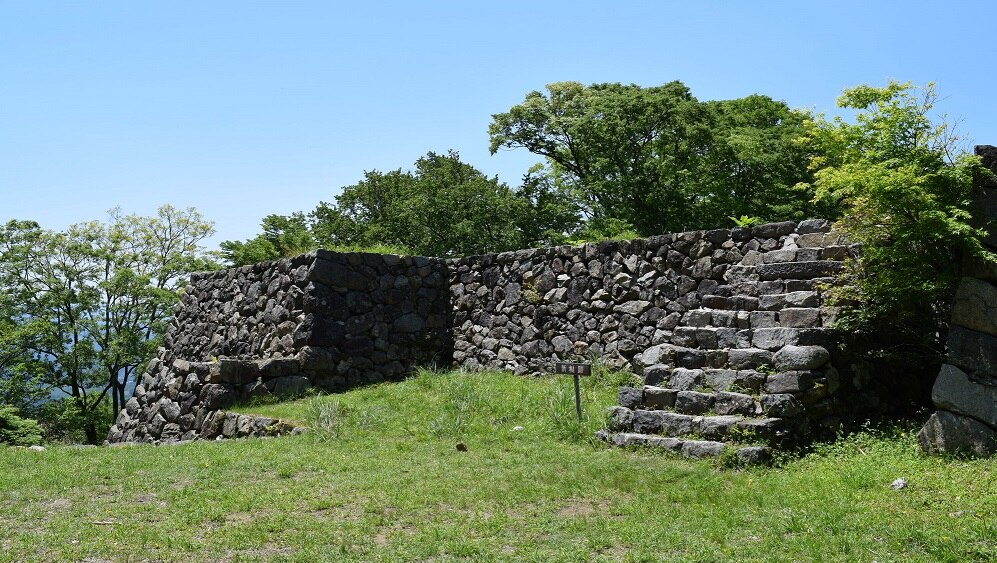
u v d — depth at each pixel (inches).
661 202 947.3
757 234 409.7
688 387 325.7
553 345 504.7
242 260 893.2
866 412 323.3
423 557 197.2
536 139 1061.8
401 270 579.2
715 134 936.9
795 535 205.2
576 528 217.6
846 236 346.9
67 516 235.8
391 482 272.2
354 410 423.8
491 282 561.3
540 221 1046.4
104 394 1253.1
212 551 203.5
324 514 237.0
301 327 533.0
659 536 207.8
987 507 215.6
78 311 1185.4
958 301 284.8
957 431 269.9
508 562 191.6
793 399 294.7
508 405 402.6
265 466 304.7
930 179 291.6
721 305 384.2
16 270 1146.7
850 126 319.6
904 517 213.0
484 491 257.3
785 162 898.1
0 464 319.0
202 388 498.0
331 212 1242.0
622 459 296.2
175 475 291.1
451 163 1293.1
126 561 196.4
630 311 462.9
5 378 1120.8
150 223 1254.3
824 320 334.6
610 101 954.7
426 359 575.5
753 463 277.7
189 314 688.4
